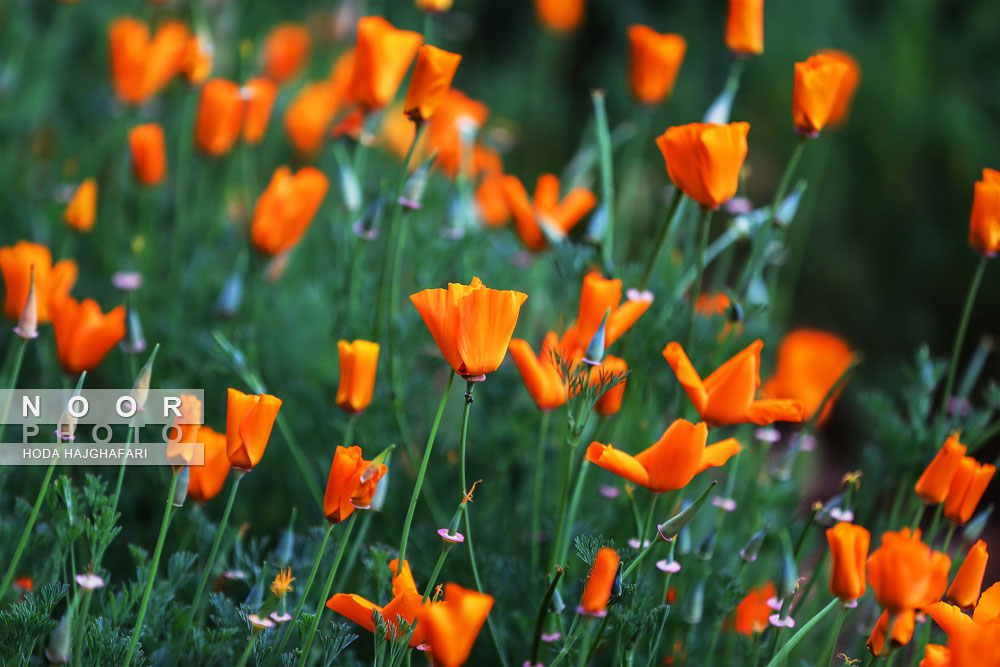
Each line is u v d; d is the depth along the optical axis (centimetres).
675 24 396
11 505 157
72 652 142
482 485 161
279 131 243
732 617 152
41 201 206
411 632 139
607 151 157
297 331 184
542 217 160
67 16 248
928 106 365
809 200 349
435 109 152
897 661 154
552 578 147
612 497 156
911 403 159
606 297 146
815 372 167
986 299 348
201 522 150
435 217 199
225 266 188
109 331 151
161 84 193
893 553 137
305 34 248
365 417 159
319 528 149
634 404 158
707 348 155
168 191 226
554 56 402
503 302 137
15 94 234
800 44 376
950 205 359
